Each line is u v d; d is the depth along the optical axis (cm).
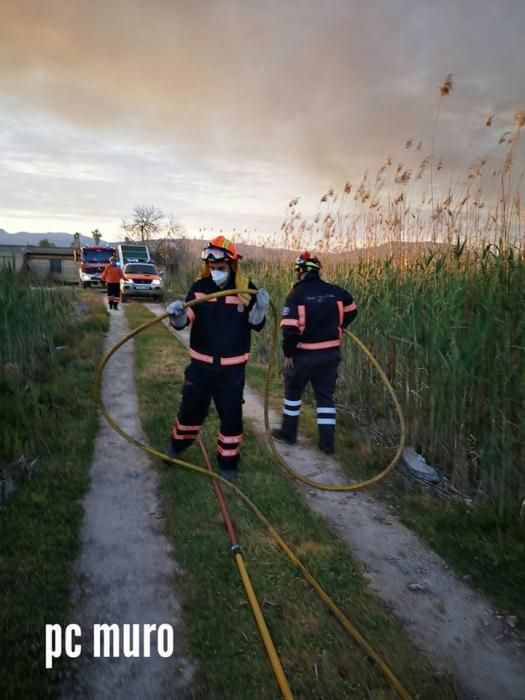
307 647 263
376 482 468
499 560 348
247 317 441
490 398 452
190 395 449
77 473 446
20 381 654
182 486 433
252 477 460
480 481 442
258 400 735
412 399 545
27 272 1177
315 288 532
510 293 476
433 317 518
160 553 343
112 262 1805
